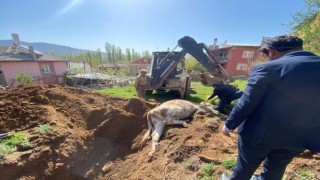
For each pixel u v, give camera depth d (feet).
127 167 13.10
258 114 5.74
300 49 5.81
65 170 11.86
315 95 5.05
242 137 6.29
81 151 13.24
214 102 26.58
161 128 15.30
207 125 14.85
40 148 11.47
